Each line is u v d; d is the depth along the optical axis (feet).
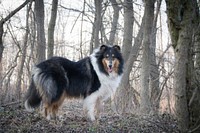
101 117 12.39
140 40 18.21
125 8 18.71
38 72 11.59
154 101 15.01
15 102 13.29
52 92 11.48
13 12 14.98
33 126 10.75
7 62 18.90
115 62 12.04
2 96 13.89
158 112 14.02
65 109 14.73
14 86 16.19
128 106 15.53
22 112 12.18
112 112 14.03
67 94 11.96
